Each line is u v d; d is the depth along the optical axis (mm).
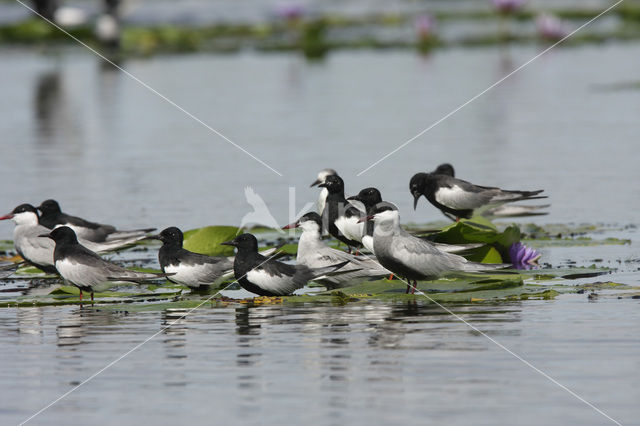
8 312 11273
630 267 12805
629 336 9500
